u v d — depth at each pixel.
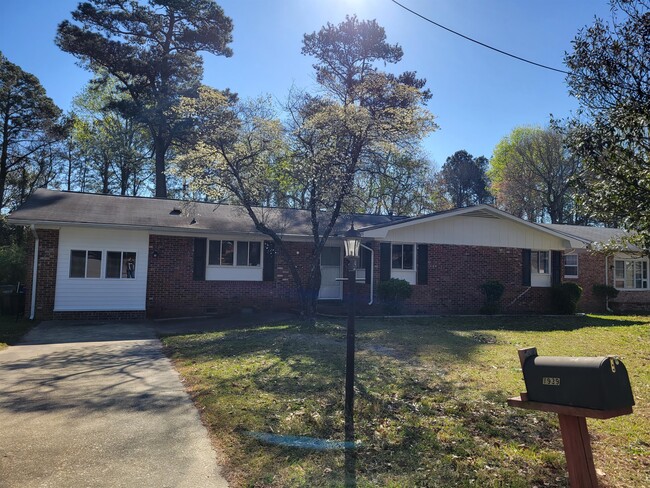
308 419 5.17
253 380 6.89
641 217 4.68
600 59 4.94
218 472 3.96
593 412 2.66
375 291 16.98
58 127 31.39
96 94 37.25
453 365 8.04
